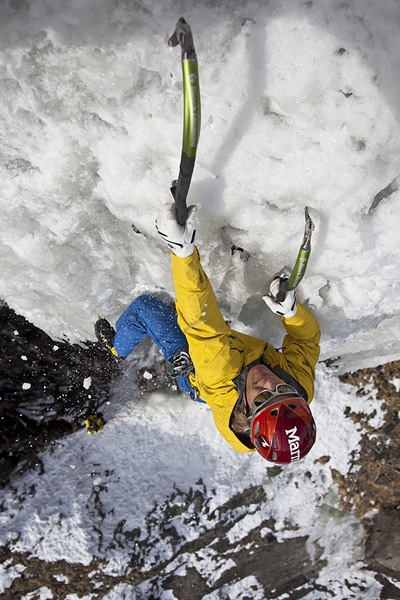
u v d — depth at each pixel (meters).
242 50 1.83
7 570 3.51
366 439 3.81
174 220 1.81
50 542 3.54
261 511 3.87
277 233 2.30
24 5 1.77
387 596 4.12
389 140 1.96
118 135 2.13
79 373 3.42
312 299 2.68
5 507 3.47
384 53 1.79
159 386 3.57
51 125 2.14
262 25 1.79
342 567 4.13
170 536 3.74
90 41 1.86
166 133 2.05
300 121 1.96
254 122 1.98
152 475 3.70
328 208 2.17
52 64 1.95
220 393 2.20
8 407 3.36
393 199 2.20
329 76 1.85
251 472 3.83
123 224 2.55
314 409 3.72
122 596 3.72
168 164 2.15
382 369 3.66
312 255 2.35
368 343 3.25
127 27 1.81
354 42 1.78
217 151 2.06
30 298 3.04
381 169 2.04
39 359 3.32
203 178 2.15
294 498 3.89
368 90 1.86
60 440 3.53
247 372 2.17
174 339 2.71
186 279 1.93
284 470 3.86
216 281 2.72
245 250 2.51
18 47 1.88
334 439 3.80
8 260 2.76
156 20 1.78
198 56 1.85
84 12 1.78
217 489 3.78
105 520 3.62
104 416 3.55
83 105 2.07
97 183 2.39
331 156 2.01
